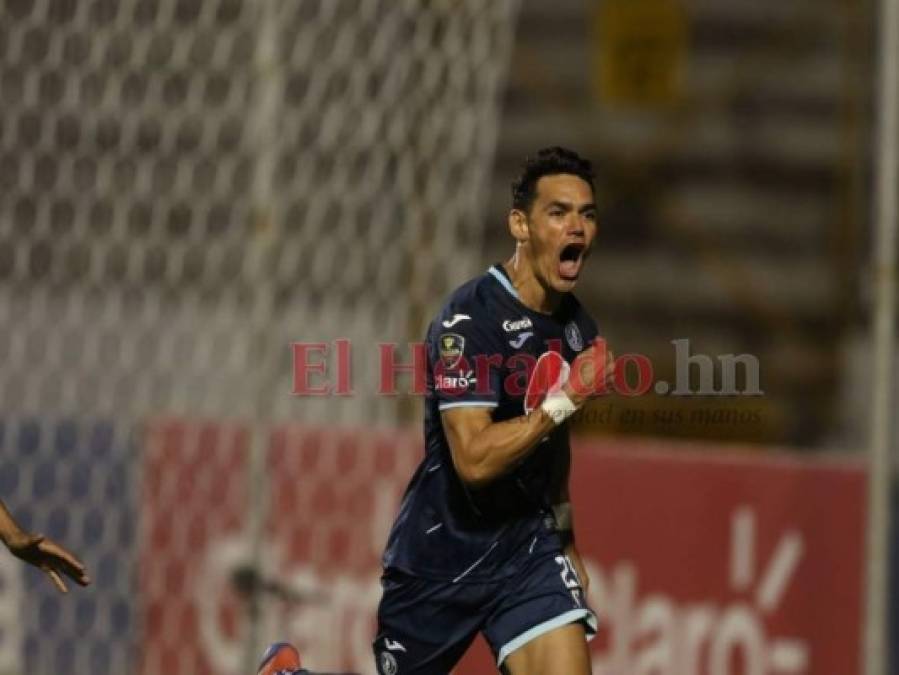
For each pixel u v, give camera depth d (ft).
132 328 75.72
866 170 120.16
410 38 74.08
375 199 75.61
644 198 122.42
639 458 72.02
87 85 72.38
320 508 71.82
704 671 70.64
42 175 73.00
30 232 73.72
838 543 69.77
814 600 69.77
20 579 71.82
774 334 116.57
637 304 119.44
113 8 73.26
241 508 71.15
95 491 72.13
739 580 70.59
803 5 126.62
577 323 47.70
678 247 121.08
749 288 118.62
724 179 123.03
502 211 117.08
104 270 75.15
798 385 113.50
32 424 72.18
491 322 46.47
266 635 68.23
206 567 71.10
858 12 124.26
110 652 71.46
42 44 71.97
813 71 125.29
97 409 74.69
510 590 47.83
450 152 74.64
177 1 75.97
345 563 71.56
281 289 76.18
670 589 71.10
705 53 126.11
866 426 108.78
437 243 74.84
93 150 72.79
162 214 76.48
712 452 71.31
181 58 74.08
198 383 76.28
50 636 71.77
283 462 71.87
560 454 49.11
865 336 113.50
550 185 45.55
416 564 48.52
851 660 69.21
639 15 124.88
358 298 77.46
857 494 69.77
